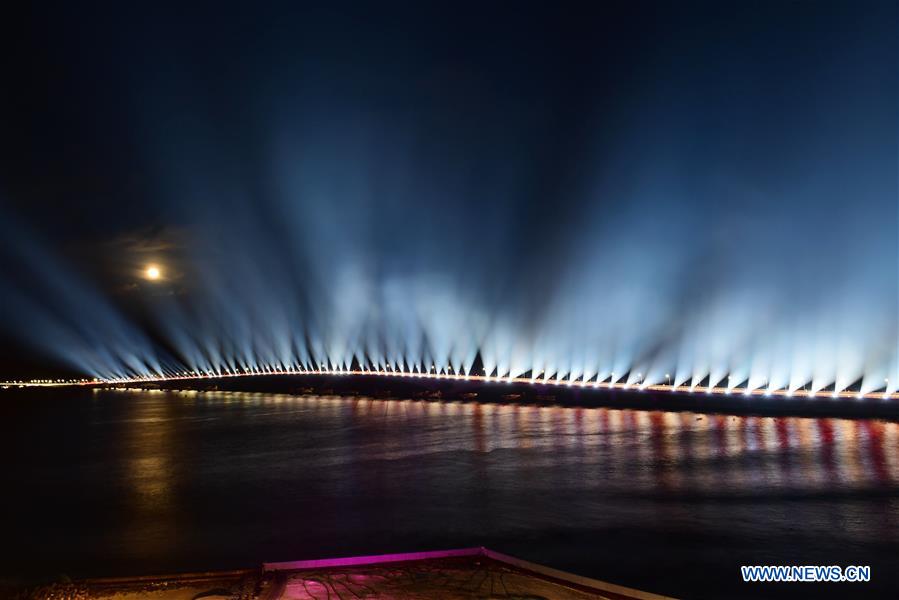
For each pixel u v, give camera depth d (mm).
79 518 19078
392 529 17250
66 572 13758
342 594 9055
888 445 32000
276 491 22656
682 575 13688
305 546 15711
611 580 13367
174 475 26594
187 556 14938
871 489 21875
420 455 30812
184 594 9281
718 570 13984
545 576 9812
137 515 19312
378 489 22703
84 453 34625
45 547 15875
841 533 16734
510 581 9578
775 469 25750
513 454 30625
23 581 13094
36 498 22531
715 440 34562
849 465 26500
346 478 25000
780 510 19141
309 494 22016
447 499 20891
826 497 20781
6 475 28078
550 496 21250
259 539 16344
